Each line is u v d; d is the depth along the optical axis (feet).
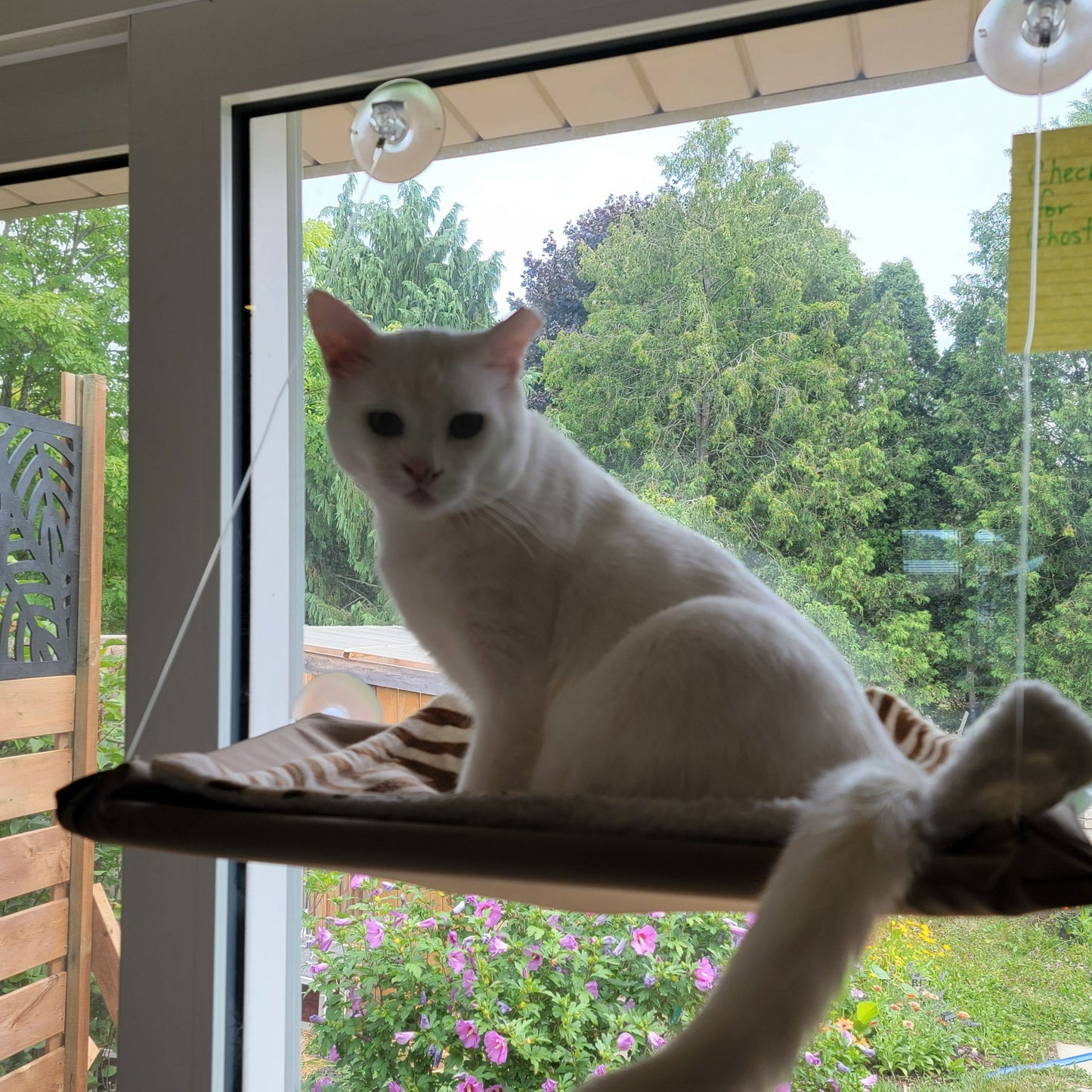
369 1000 4.58
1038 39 2.30
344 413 3.16
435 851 1.99
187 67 3.89
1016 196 2.72
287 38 3.79
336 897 4.74
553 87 3.94
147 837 2.19
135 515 3.97
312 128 4.35
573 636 2.93
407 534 3.15
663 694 2.44
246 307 4.04
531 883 2.02
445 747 3.44
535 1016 4.36
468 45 3.61
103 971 5.03
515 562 2.96
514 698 2.97
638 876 1.91
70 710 5.08
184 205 3.90
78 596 5.11
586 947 4.43
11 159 4.39
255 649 4.12
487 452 2.99
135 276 3.98
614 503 3.17
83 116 4.24
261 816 2.14
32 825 4.91
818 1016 1.76
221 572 3.86
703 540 3.10
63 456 5.01
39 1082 4.89
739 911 2.25
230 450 3.94
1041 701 1.83
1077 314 2.65
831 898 1.81
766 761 2.35
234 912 3.92
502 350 3.13
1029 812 1.78
